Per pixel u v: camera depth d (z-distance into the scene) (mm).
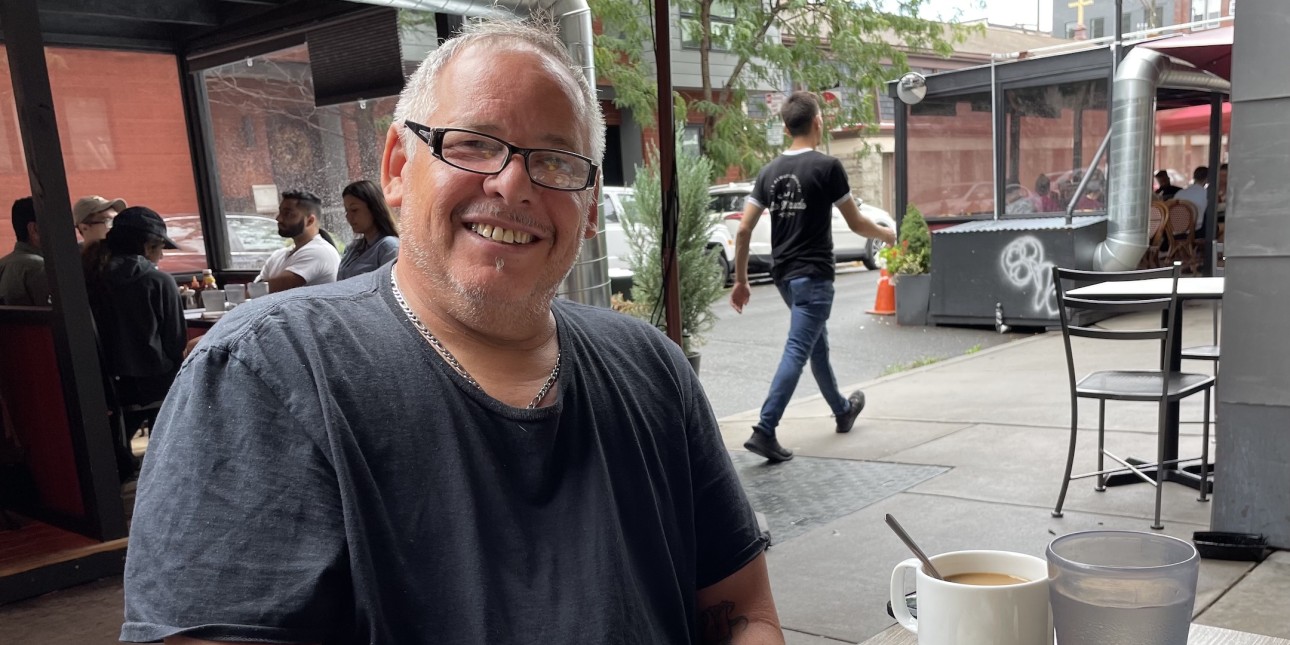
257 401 1021
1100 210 8867
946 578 1064
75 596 3822
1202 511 3783
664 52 3760
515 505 1107
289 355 1060
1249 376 3355
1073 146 8969
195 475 992
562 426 1178
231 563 963
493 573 1070
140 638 953
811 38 15469
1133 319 8812
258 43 6863
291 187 7227
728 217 14281
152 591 964
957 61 25625
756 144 15273
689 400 1381
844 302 12070
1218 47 7359
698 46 16359
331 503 1012
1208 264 10320
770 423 4973
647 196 5738
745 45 14867
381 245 5004
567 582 1104
